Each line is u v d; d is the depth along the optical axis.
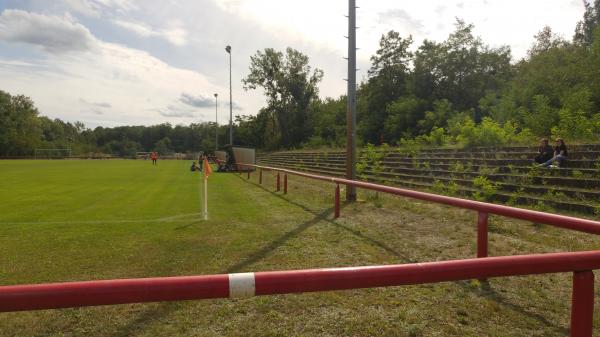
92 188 16.14
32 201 11.91
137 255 5.65
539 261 1.80
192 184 18.25
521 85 27.78
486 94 34.69
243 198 12.71
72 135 134.75
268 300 3.89
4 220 8.55
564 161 10.38
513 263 1.78
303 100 67.19
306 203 11.28
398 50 44.31
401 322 3.43
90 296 1.43
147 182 19.33
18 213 9.54
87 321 3.47
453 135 20.67
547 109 18.11
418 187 13.48
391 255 5.59
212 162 47.66
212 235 6.98
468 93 37.47
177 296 1.50
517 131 19.94
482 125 16.86
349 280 1.64
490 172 11.58
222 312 3.63
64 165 40.88
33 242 6.46
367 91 47.03
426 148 18.62
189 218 8.80
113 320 3.48
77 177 22.64
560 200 8.35
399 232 7.02
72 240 6.60
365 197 12.05
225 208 10.41
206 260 5.40
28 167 35.69
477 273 1.75
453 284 4.34
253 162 29.66
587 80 21.72
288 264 5.21
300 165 32.47
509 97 24.95
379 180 16.14
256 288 1.56
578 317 1.87
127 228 7.64
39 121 93.75
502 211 3.93
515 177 10.58
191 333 3.24
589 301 1.86
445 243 6.15
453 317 3.52
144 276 4.75
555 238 6.21
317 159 31.02
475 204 4.35
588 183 8.73
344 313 3.61
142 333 3.25
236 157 28.94
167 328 3.33
